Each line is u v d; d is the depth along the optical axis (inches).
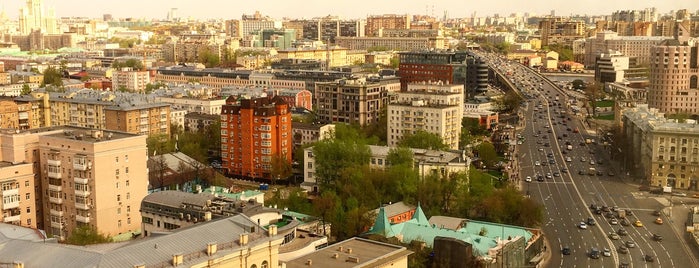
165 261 7327.8
